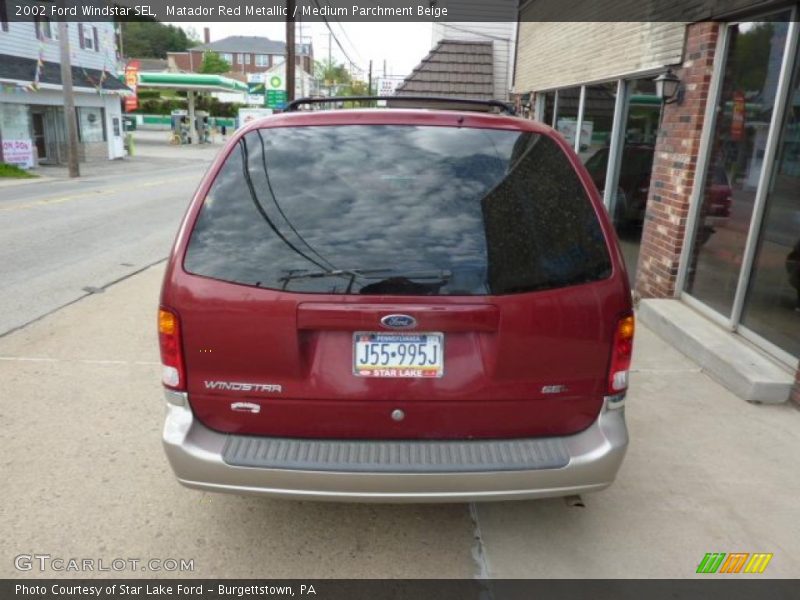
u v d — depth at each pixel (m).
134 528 3.04
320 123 2.69
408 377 2.43
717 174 5.57
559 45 9.70
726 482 3.49
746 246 5.07
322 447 2.47
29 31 25.44
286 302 2.36
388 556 2.90
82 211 13.40
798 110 4.60
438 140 2.66
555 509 3.25
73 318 6.16
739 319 5.18
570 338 2.44
